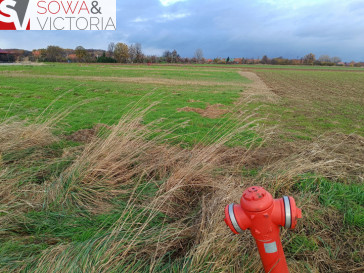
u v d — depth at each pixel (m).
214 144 4.63
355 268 2.74
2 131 5.16
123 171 4.34
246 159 5.30
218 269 2.47
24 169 4.34
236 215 1.90
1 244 2.79
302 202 3.74
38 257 2.60
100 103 11.45
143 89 17.12
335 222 3.49
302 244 3.05
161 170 4.46
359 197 3.99
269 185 4.13
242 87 21.23
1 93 12.92
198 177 4.10
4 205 3.34
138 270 2.53
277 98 15.02
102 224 3.18
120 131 4.76
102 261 2.38
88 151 4.55
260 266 2.62
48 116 8.28
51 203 3.54
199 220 3.22
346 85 25.94
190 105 11.70
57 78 23.62
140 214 3.23
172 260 2.76
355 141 6.88
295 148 6.11
